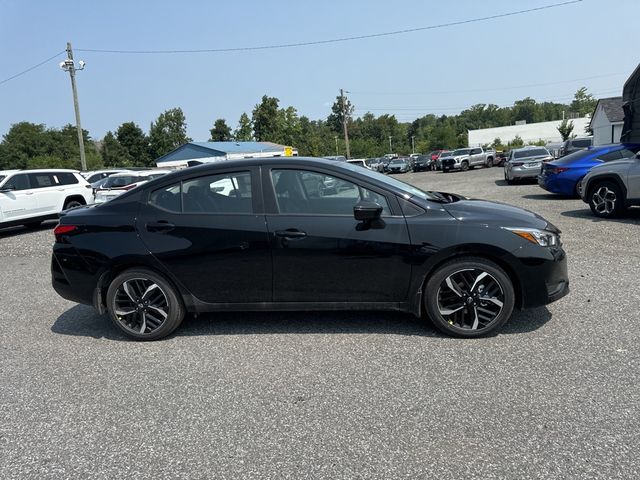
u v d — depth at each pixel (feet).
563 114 360.07
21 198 42.88
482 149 130.52
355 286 13.85
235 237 13.98
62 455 9.30
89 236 14.74
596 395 10.36
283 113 248.52
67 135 290.15
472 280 13.48
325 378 11.79
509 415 9.81
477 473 8.19
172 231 14.30
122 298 14.87
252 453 9.07
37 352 14.43
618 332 13.50
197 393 11.43
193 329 15.52
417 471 8.32
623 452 8.52
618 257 21.56
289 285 14.06
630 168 29.86
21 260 30.37
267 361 12.92
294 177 14.15
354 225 13.64
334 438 9.39
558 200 42.63
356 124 415.85
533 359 12.17
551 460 8.41
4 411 11.03
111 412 10.78
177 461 8.96
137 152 272.92
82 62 96.73
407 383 11.33
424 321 15.11
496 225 13.33
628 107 54.13
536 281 13.30
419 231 13.42
